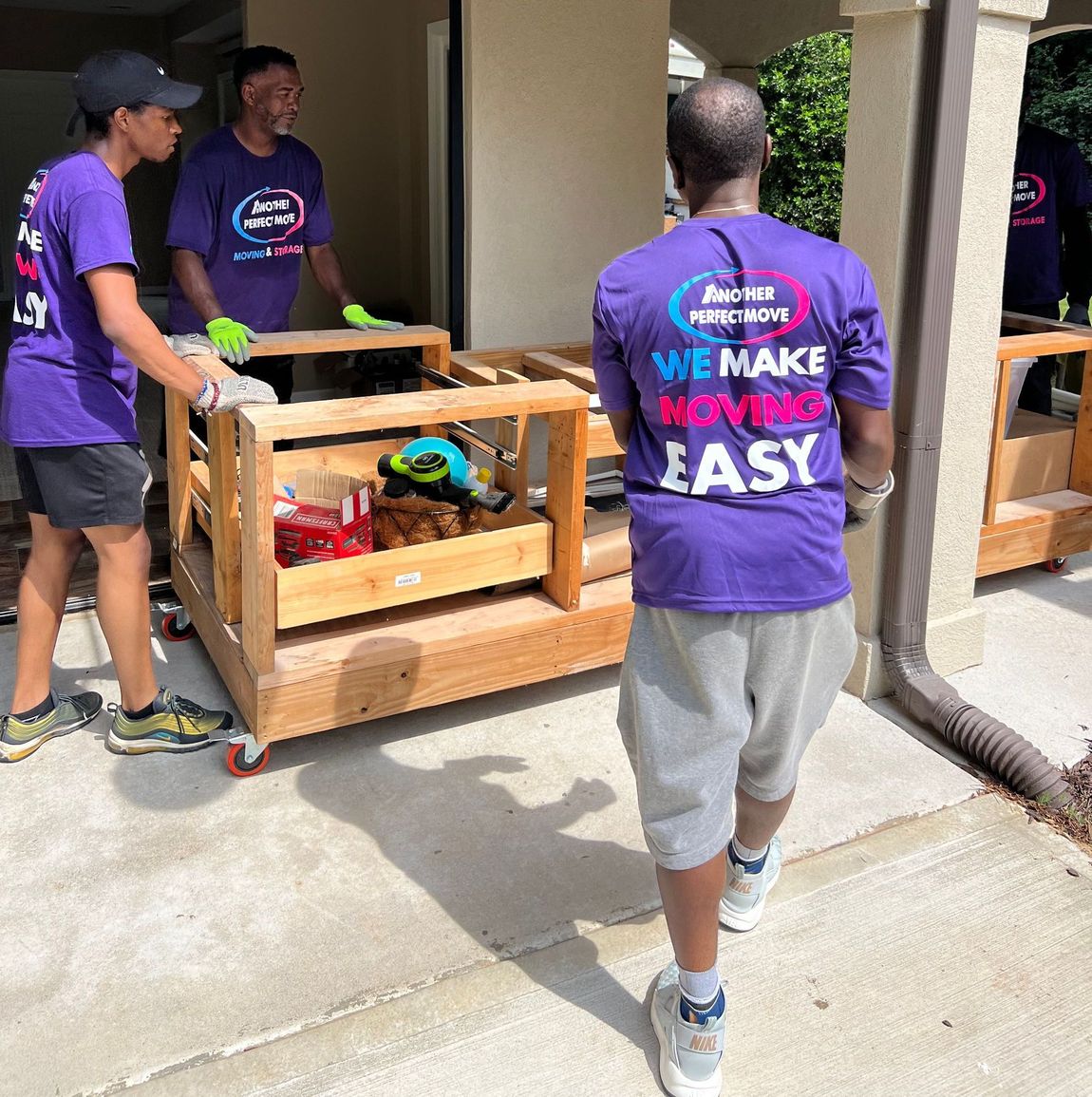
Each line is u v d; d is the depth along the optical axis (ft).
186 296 11.53
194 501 11.21
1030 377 15.87
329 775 9.11
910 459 9.78
